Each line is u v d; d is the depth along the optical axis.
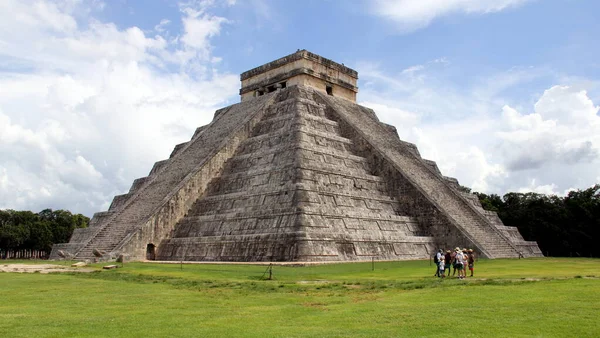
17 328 11.95
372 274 24.94
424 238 40.06
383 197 42.09
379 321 12.41
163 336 11.05
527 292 16.38
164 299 16.83
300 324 12.26
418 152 56.59
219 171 46.22
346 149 46.31
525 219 69.12
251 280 22.77
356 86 59.69
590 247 67.50
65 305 15.56
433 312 13.34
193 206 43.69
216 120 56.47
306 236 32.69
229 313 13.94
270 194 37.25
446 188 45.91
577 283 18.48
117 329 11.81
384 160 45.16
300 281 22.08
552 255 69.44
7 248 79.31
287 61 55.28
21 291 19.17
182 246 39.47
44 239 79.19
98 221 50.81
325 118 49.69
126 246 38.78
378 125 54.66
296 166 37.78
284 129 44.53
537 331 10.88
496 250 39.75
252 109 52.91
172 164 49.56
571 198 70.94
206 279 23.38
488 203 75.94
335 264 30.89
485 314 12.84
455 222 39.88
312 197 35.69
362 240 35.81
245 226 36.88
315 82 54.94
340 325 12.05
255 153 44.12
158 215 41.22
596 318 12.01
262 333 11.29
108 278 24.47
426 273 25.28
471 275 23.56
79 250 41.47
